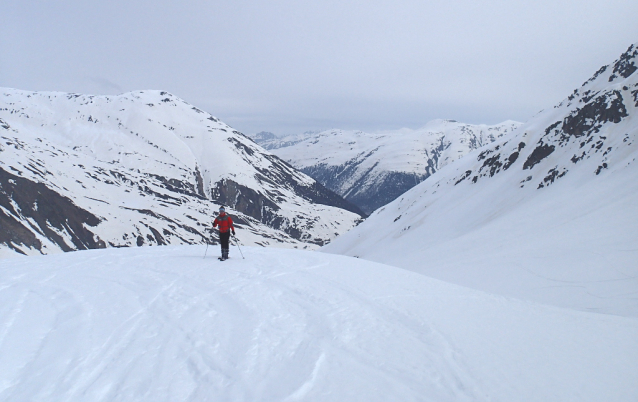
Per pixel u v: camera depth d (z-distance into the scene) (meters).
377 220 125.81
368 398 6.62
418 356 8.38
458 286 15.36
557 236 43.03
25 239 123.25
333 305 11.23
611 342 10.30
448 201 98.62
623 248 32.53
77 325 8.99
